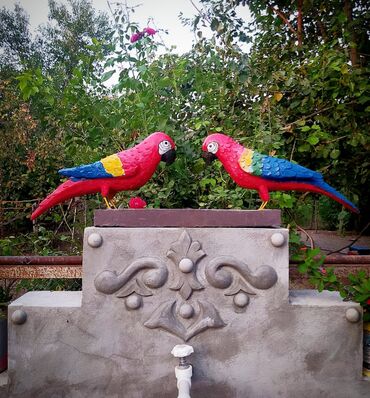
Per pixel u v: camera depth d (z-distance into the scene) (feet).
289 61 11.76
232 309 5.89
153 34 9.14
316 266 6.17
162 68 10.00
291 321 5.93
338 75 9.89
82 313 5.89
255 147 9.21
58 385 5.89
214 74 10.37
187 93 10.44
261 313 5.90
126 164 5.96
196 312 5.88
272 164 5.94
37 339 5.91
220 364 5.88
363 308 5.99
